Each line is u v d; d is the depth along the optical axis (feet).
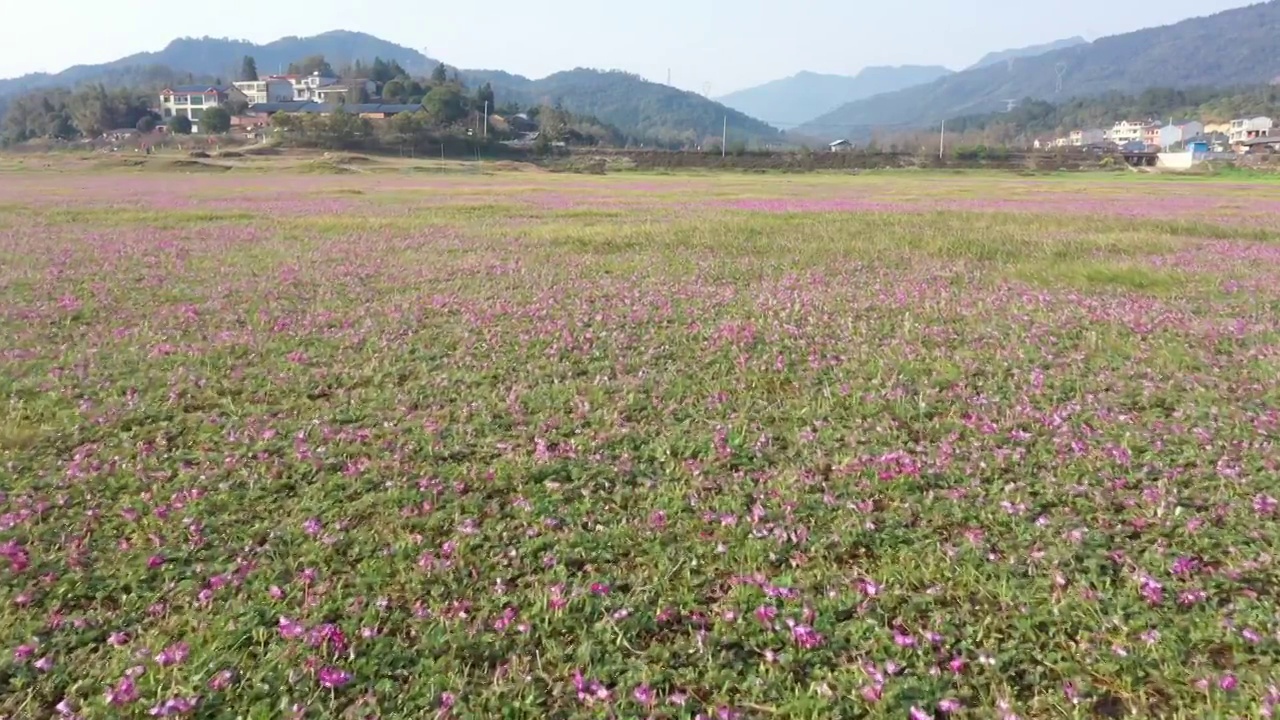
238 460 22.03
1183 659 13.87
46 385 28.02
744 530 18.35
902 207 110.83
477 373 29.86
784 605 15.37
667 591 16.11
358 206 109.60
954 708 12.73
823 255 60.13
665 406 26.68
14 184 169.07
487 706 12.97
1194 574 16.34
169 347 32.73
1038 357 31.83
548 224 83.10
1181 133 569.23
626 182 222.69
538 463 21.84
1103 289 46.96
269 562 17.08
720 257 59.41
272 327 36.73
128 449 22.79
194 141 425.28
